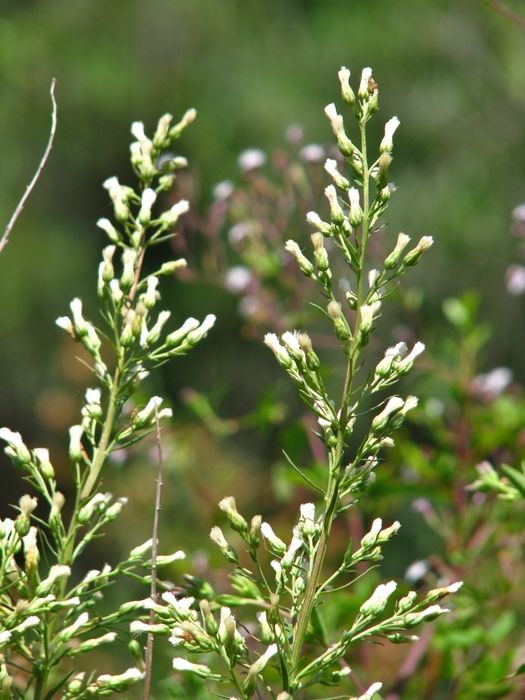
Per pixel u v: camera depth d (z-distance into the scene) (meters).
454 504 0.93
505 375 1.02
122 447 0.70
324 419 0.67
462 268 2.94
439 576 0.94
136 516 2.04
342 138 0.67
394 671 0.89
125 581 1.66
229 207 1.19
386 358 0.67
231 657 0.66
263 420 1.07
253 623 0.86
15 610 0.67
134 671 0.68
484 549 0.92
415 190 2.97
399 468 1.01
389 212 2.96
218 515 1.09
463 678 0.85
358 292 0.67
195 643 0.66
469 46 2.66
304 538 0.67
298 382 0.67
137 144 0.74
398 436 0.96
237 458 1.99
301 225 1.15
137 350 0.73
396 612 0.67
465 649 0.86
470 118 2.83
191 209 1.19
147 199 0.72
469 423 0.98
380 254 1.14
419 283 2.91
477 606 0.87
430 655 0.87
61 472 2.25
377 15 3.00
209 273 1.19
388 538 0.67
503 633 0.85
